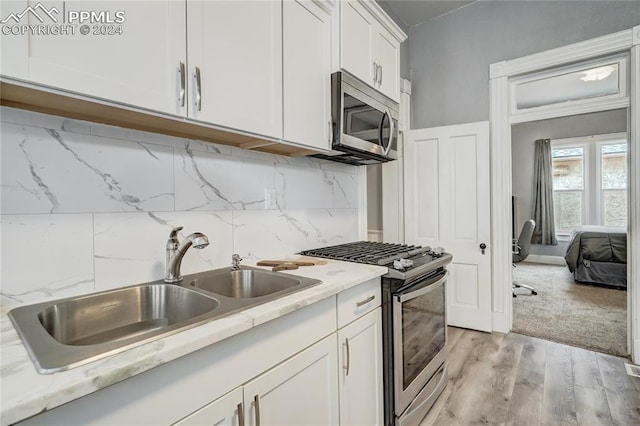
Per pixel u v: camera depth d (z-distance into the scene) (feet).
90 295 3.40
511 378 6.98
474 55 10.10
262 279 4.66
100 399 1.97
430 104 10.96
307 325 3.59
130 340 2.28
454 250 9.93
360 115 5.96
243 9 4.01
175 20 3.28
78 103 2.92
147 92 3.06
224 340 2.68
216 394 2.62
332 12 5.55
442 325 6.48
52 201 3.25
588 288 14.29
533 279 16.28
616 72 8.20
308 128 5.05
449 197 9.99
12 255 3.01
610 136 18.24
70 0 2.58
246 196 5.25
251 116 4.11
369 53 6.40
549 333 9.39
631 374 7.07
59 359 1.99
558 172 20.30
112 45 2.82
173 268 3.98
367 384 4.75
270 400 3.12
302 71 4.92
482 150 9.47
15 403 1.59
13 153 3.02
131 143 3.85
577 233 15.26
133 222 3.86
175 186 4.29
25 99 2.82
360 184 8.14
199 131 4.09
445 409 5.96
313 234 6.68
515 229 20.85
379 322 5.04
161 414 2.26
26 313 2.83
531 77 9.38
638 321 7.60
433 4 10.13
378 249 6.67
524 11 9.23
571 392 6.43
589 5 8.29
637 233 7.61
